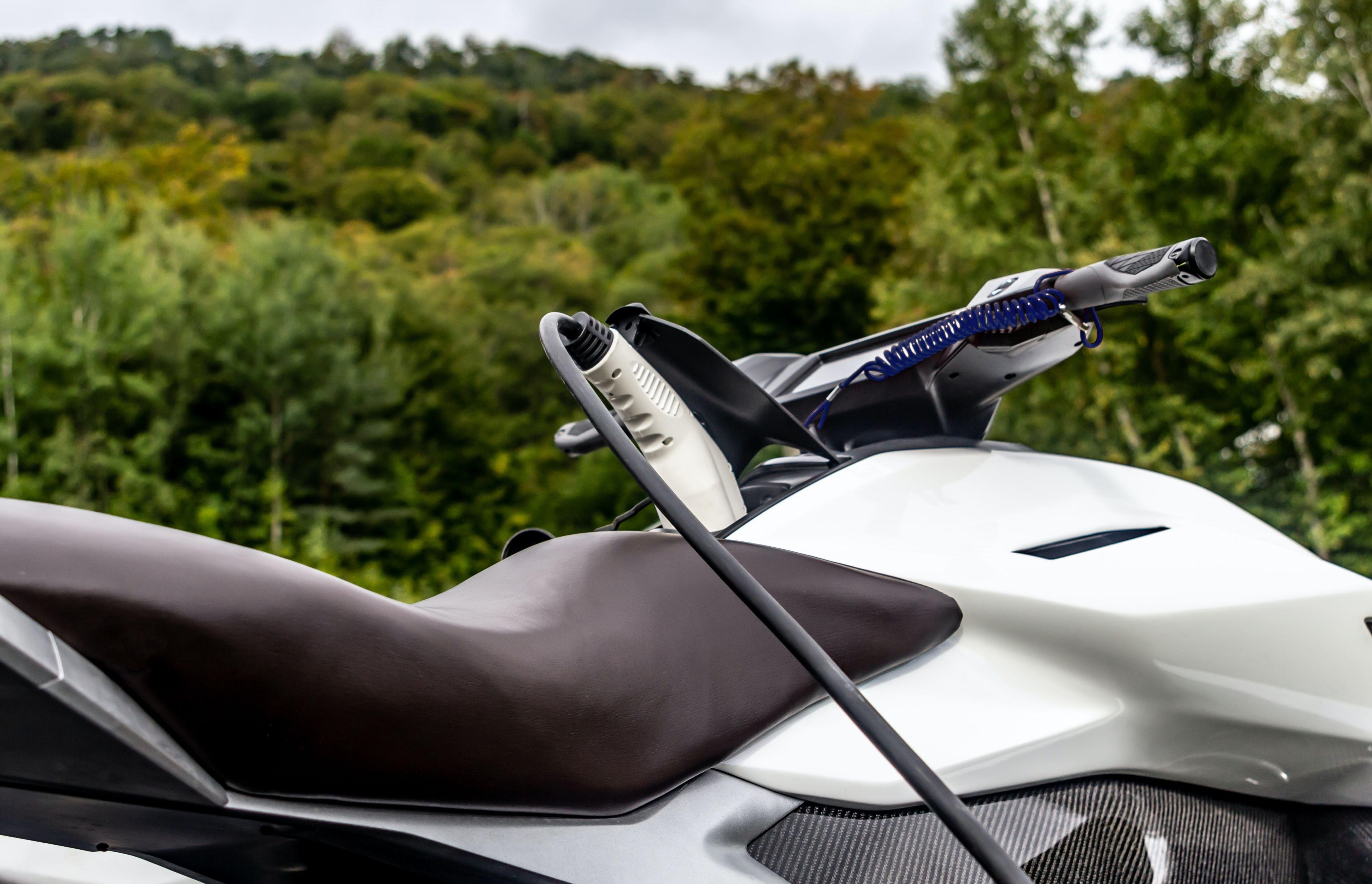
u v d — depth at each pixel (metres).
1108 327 16.14
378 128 92.44
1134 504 1.22
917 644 0.99
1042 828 0.96
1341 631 1.13
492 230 70.88
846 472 1.13
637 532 1.01
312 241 30.00
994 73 18.47
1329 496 14.49
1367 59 15.01
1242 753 1.06
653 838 0.79
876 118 57.06
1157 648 1.02
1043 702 1.00
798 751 0.89
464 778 0.71
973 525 1.12
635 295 50.69
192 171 53.66
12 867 0.72
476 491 25.44
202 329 23.55
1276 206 15.88
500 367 39.59
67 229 22.38
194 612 0.61
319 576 0.70
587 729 0.78
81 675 0.56
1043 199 17.33
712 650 0.89
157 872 0.71
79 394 20.23
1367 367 14.45
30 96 87.12
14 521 0.61
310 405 23.73
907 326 1.29
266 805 0.64
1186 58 17.27
